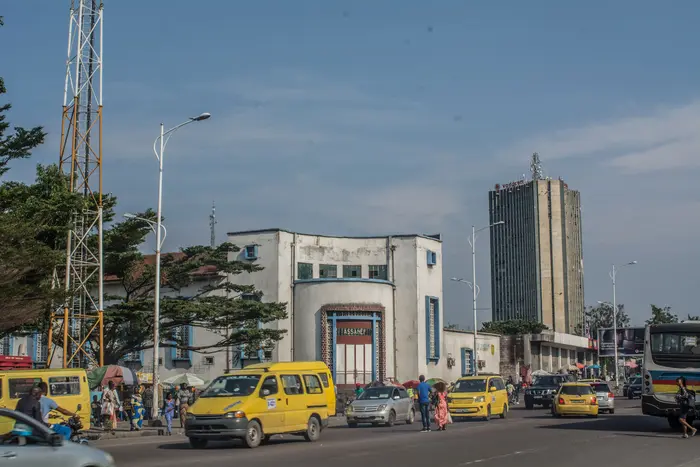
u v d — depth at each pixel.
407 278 64.81
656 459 20.12
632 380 74.12
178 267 50.72
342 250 65.06
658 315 120.19
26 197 35.53
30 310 31.56
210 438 24.23
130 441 28.97
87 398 29.61
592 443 24.61
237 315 51.28
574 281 198.00
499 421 37.25
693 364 27.67
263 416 24.33
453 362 70.94
